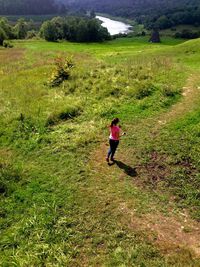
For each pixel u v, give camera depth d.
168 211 15.14
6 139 22.75
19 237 14.23
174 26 185.88
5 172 18.39
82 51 66.00
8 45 85.81
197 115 22.97
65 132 22.62
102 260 12.80
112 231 14.07
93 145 20.77
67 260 12.88
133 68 36.59
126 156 19.33
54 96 29.64
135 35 153.12
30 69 43.62
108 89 29.25
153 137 20.92
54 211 15.41
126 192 16.30
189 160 18.44
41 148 21.03
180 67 36.38
